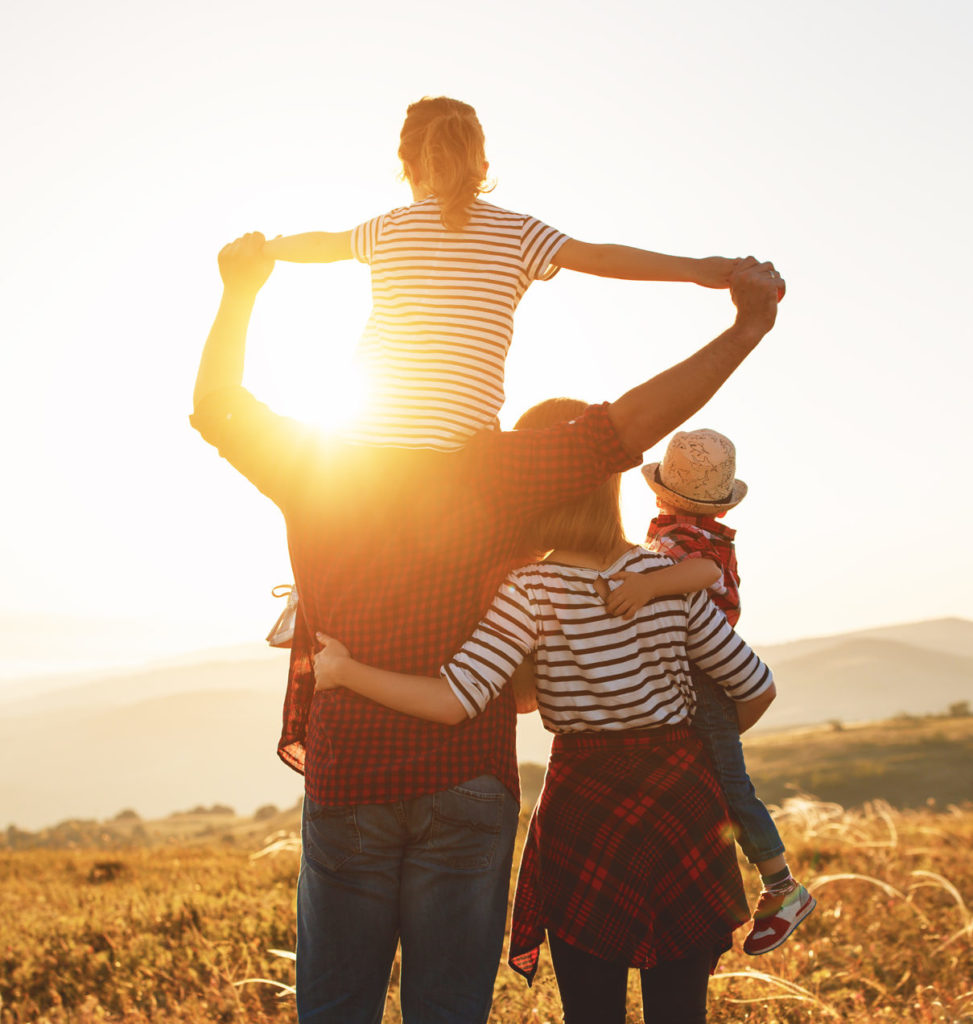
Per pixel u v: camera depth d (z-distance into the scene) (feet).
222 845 60.90
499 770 8.53
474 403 8.64
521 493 8.35
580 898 9.28
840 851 30.27
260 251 9.59
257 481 9.14
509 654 8.55
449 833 8.23
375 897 8.34
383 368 8.82
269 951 17.42
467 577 8.38
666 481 10.72
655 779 9.37
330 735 8.32
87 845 75.92
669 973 9.43
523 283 9.00
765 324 8.08
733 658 9.81
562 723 9.42
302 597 8.83
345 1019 8.36
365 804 8.18
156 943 20.43
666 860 9.28
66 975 18.80
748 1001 15.20
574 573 9.23
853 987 17.19
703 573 9.59
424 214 8.91
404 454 8.45
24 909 27.81
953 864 29.30
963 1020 15.37
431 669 8.32
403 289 8.79
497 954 8.59
